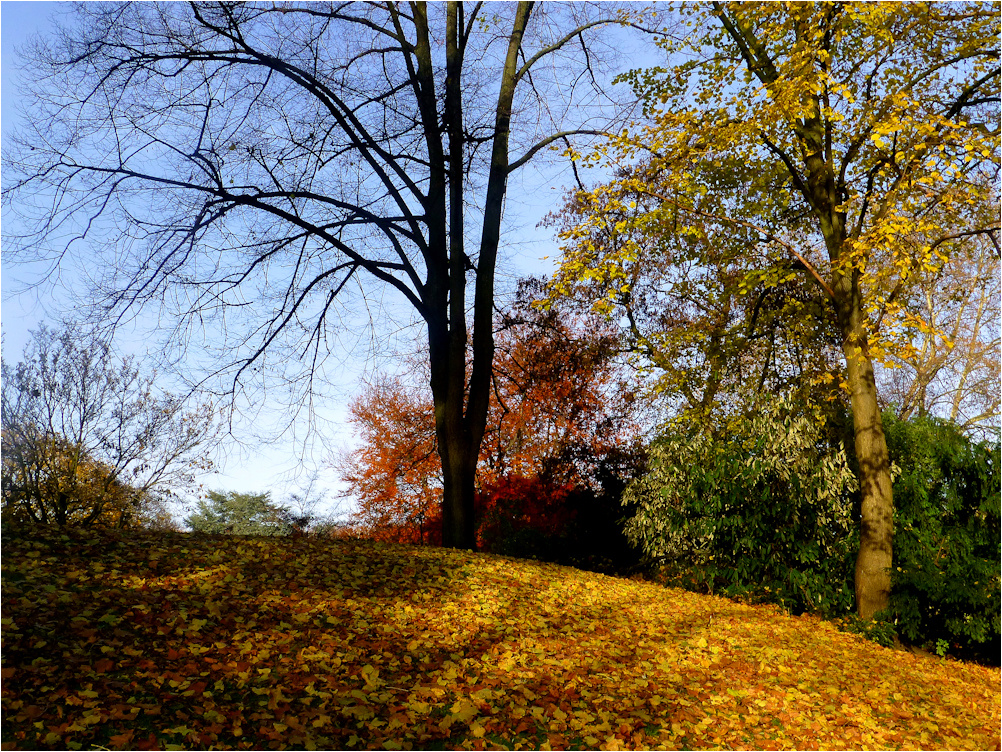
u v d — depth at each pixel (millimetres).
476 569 9594
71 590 6148
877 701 6965
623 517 14938
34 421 15711
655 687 6223
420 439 18688
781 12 10195
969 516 11203
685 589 12008
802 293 14781
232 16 12258
